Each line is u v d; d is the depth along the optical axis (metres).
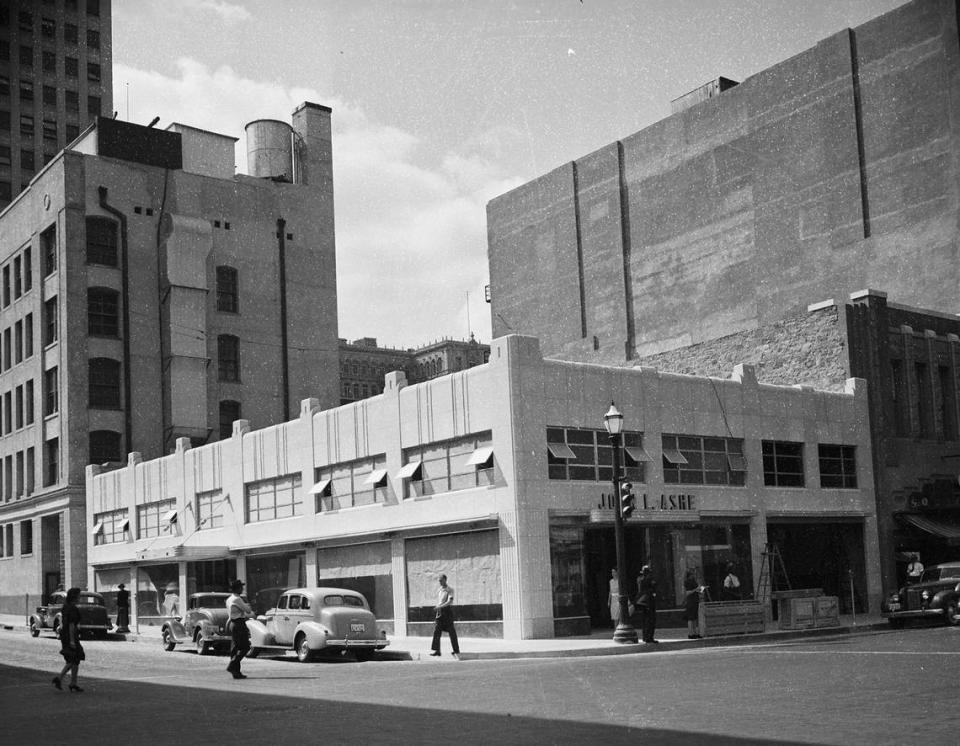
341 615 26.95
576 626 31.09
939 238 50.16
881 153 52.88
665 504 33.88
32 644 38.09
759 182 58.09
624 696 15.34
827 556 39.44
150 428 62.78
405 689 18.34
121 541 53.47
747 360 45.22
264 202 70.06
